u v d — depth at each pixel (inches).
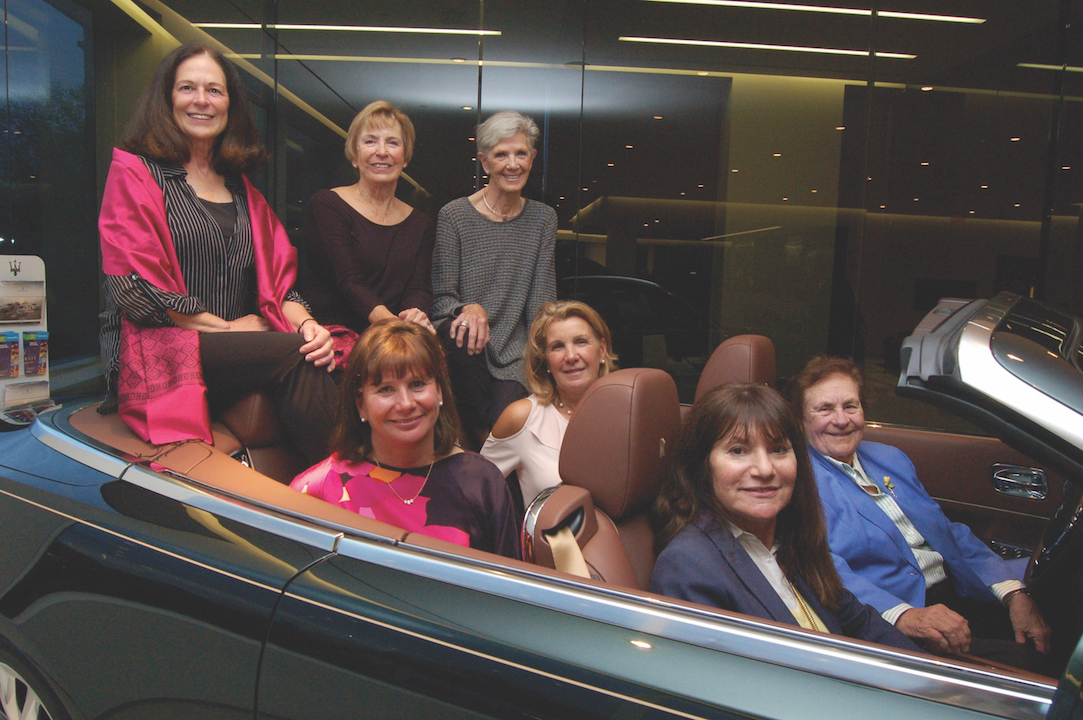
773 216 220.2
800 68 214.4
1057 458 37.9
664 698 31.9
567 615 36.5
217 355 67.6
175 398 63.7
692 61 210.5
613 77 208.5
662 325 220.2
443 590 38.7
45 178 224.8
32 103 219.8
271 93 206.2
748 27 210.7
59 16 213.9
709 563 48.4
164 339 67.1
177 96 75.3
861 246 223.1
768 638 33.8
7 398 90.6
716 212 217.6
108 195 71.2
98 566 45.2
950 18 213.9
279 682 38.2
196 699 40.4
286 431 72.7
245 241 79.8
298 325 81.0
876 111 217.9
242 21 204.8
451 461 60.4
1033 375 38.7
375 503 57.6
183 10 207.0
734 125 214.5
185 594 42.0
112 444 57.2
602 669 33.5
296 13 203.6
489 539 59.3
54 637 45.9
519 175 104.7
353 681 36.5
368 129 96.0
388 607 38.1
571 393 80.9
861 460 80.3
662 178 214.5
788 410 51.4
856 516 72.1
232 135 80.7
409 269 100.8
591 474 56.7
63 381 224.4
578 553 52.3
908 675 31.0
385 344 55.6
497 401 101.7
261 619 39.6
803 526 54.7
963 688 30.1
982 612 74.2
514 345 105.5
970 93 217.9
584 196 213.0
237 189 82.0
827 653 32.7
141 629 42.7
